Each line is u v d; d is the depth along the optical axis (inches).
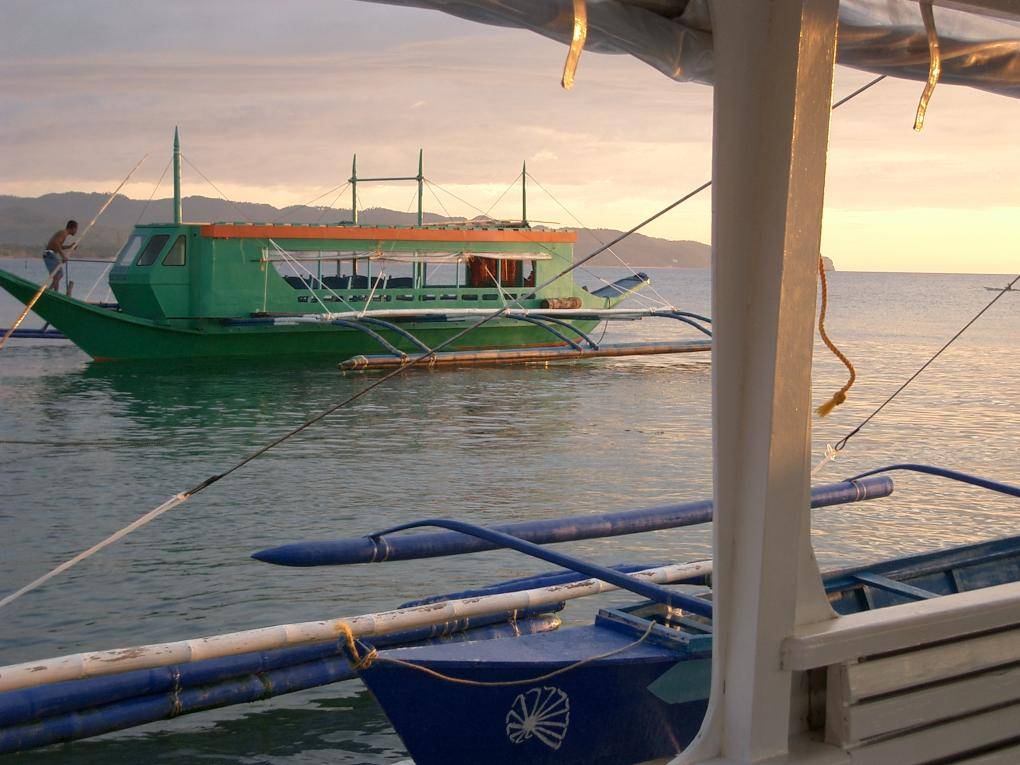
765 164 140.8
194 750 262.2
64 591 387.2
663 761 220.2
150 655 229.0
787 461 146.6
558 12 136.0
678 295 5393.7
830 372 1318.9
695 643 216.8
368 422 823.1
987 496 581.9
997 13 154.9
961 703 168.6
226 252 1152.8
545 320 1316.4
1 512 509.7
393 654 206.5
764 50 138.1
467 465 649.6
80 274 5753.0
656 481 606.9
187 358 1194.0
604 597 390.0
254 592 389.7
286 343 1213.1
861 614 160.7
